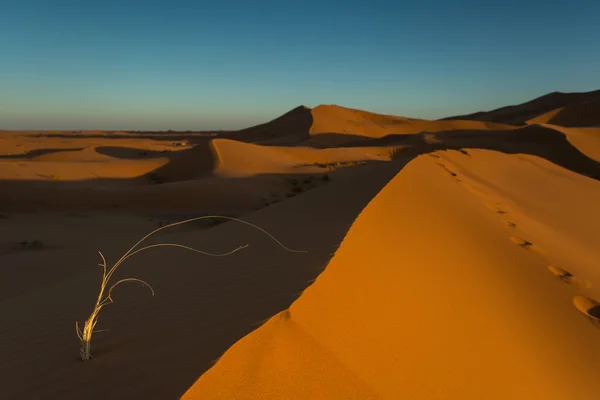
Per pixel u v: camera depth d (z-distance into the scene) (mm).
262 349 3242
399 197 9859
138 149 80250
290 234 7473
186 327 3980
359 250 5973
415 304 5055
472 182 17516
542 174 23828
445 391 3799
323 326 3785
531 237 10523
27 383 3416
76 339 4328
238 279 5230
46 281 10820
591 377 5062
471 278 6582
